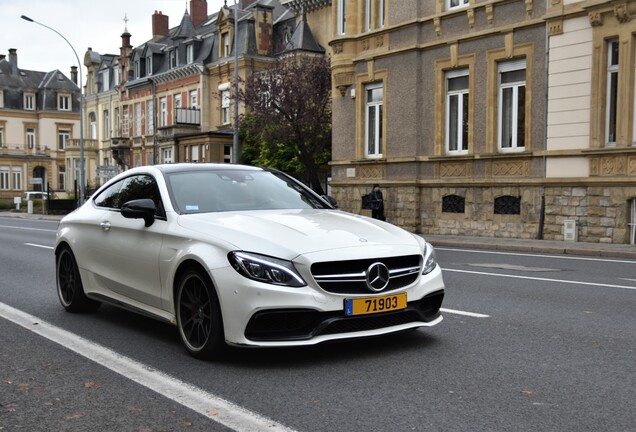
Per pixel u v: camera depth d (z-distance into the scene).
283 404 4.37
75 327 6.90
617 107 17.30
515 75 20.19
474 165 20.98
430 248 5.96
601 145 17.70
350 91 25.20
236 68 30.45
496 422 3.99
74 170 67.06
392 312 5.31
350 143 25.33
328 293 5.08
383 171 23.84
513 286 9.72
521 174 19.67
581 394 4.51
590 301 8.33
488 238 19.91
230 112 43.97
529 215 19.38
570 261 13.85
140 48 55.19
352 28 24.98
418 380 4.85
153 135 52.41
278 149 32.88
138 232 6.32
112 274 6.79
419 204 22.70
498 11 20.23
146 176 6.84
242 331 5.05
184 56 48.81
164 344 6.09
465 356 5.51
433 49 22.22
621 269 12.18
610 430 3.86
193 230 5.66
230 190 6.55
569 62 18.33
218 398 4.52
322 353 5.61
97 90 63.25
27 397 4.63
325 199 7.02
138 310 6.37
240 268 5.09
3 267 12.60
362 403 4.36
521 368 5.16
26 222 35.91
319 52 39.19
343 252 5.20
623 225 17.20
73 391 4.75
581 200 18.09
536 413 4.14
